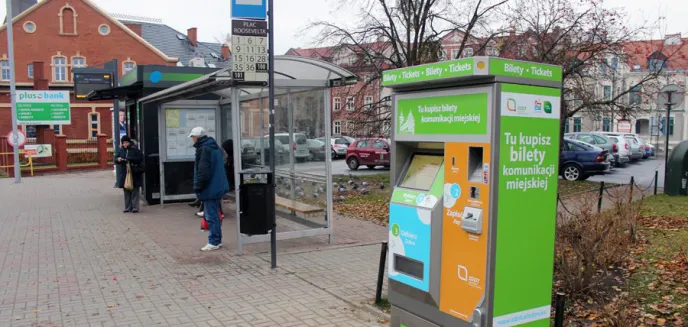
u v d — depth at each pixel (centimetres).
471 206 349
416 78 377
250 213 761
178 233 947
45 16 4038
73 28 4100
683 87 1673
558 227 605
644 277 614
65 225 1030
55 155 2662
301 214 911
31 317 526
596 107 1688
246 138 1117
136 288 621
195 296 591
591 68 1655
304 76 850
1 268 712
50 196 1520
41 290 614
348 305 561
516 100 342
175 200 1286
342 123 1903
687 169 1411
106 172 2570
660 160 3184
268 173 747
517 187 347
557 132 368
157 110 1281
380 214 1182
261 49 727
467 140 352
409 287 401
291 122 945
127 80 1487
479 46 1658
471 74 331
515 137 344
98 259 758
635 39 1623
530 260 359
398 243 411
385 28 1722
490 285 339
